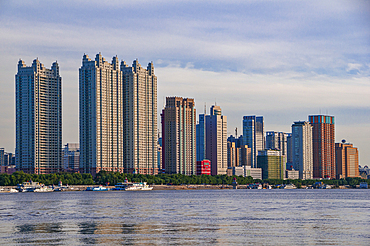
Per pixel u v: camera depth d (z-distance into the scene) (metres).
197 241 150.38
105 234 165.75
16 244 147.12
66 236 161.75
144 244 145.88
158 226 187.00
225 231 172.12
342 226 186.12
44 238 157.88
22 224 196.38
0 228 183.50
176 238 156.25
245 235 162.12
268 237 157.62
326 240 151.38
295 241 149.75
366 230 174.00
